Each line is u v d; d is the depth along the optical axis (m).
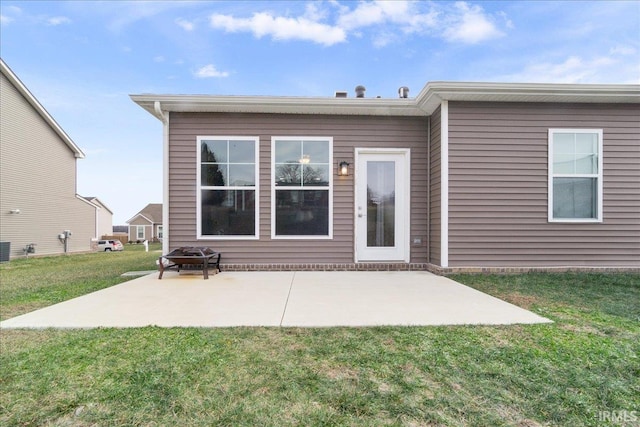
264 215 6.09
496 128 5.59
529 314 3.13
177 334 2.61
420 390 1.78
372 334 2.61
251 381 1.88
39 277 6.03
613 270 5.58
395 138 6.21
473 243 5.57
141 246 27.72
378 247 6.22
